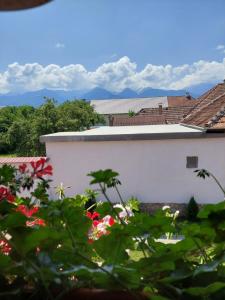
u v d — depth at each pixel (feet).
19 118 107.96
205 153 50.98
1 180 5.14
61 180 52.60
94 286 3.70
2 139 98.89
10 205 4.42
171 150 51.44
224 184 50.62
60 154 52.60
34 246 3.67
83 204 5.76
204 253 4.02
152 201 51.85
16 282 3.71
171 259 3.67
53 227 4.09
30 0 4.27
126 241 3.96
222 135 50.24
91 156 52.39
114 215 4.75
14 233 3.78
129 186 52.21
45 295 3.65
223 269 3.78
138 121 119.65
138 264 3.67
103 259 4.09
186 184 51.29
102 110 271.49
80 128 101.35
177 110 106.63
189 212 47.62
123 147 51.98
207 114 60.03
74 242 3.90
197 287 3.47
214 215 4.01
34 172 5.48
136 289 3.69
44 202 4.94
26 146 97.71
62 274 3.50
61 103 103.55
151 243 4.13
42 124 97.04
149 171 51.83
